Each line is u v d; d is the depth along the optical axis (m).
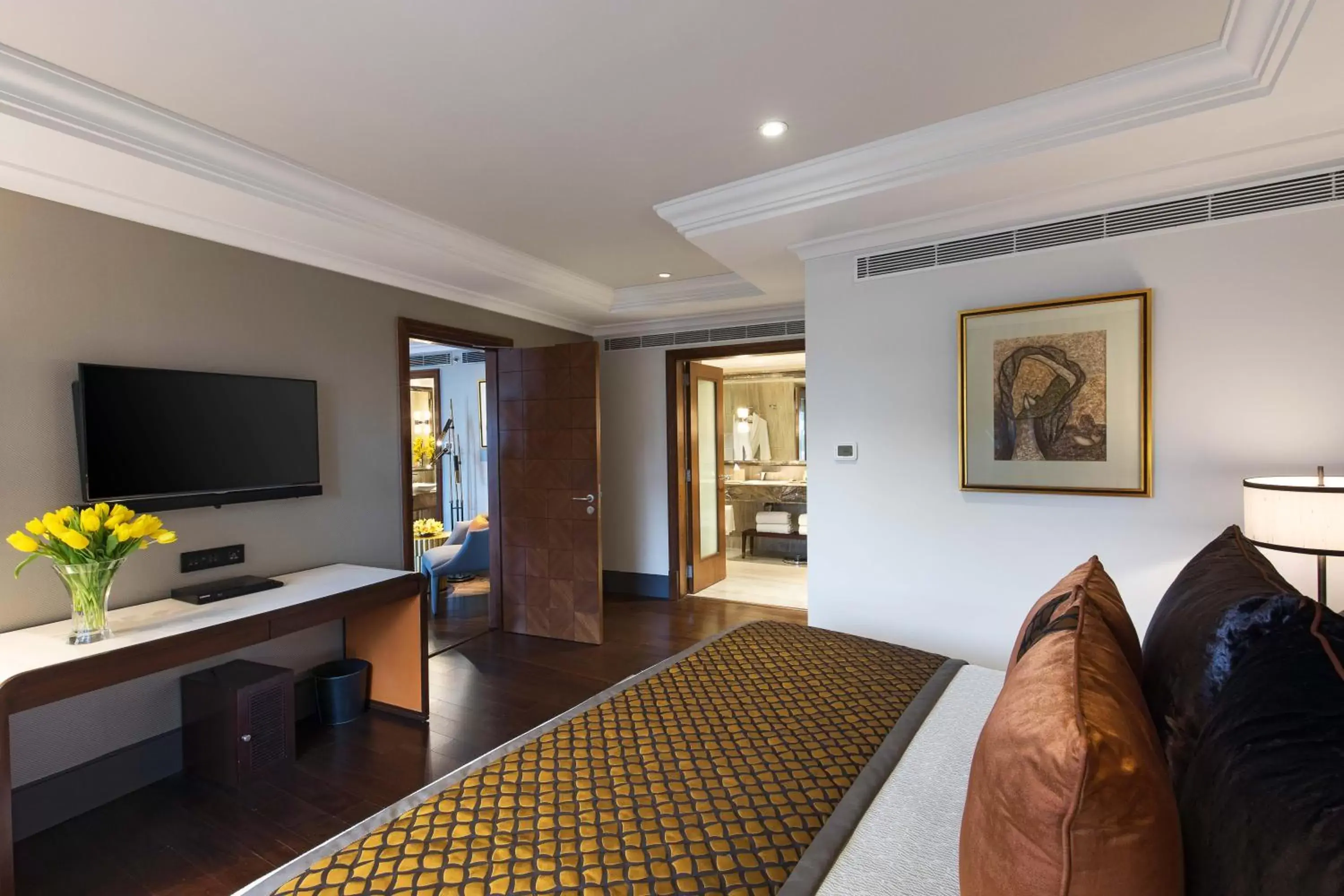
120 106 2.12
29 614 2.34
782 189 2.84
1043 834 0.73
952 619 3.07
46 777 2.34
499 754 1.48
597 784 1.31
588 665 3.96
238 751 2.56
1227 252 2.52
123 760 2.54
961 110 2.32
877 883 1.04
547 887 1.01
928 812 1.23
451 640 4.48
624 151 2.59
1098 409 2.72
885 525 3.23
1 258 2.29
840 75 2.08
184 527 2.80
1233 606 1.05
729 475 8.27
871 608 3.26
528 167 2.72
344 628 3.46
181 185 2.43
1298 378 2.41
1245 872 0.67
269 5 1.68
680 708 1.68
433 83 2.08
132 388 2.56
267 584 2.85
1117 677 0.94
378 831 1.17
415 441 7.12
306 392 3.24
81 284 2.49
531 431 4.57
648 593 5.71
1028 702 0.89
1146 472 2.63
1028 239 2.88
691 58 1.97
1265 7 1.71
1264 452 2.46
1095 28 1.85
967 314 2.98
